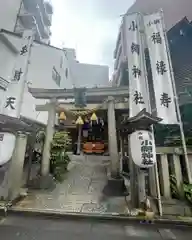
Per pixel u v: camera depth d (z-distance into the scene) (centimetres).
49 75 1504
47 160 859
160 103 625
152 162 497
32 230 429
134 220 485
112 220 491
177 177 586
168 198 561
